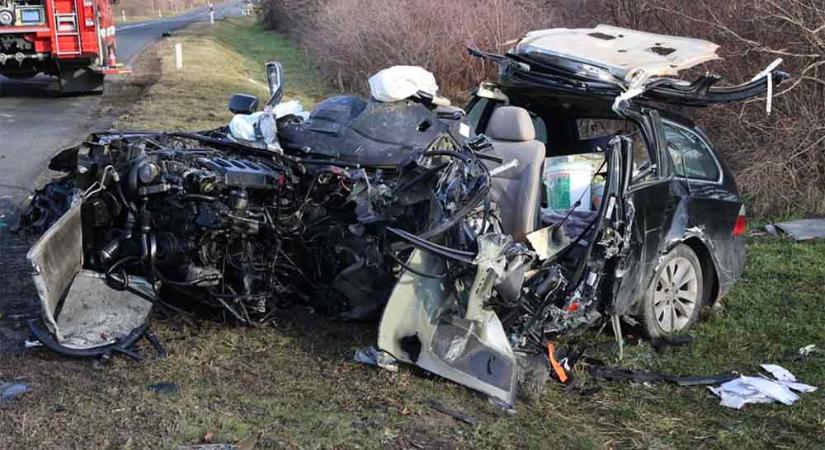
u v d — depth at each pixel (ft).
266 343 16.84
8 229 23.50
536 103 20.92
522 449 13.34
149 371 15.28
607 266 16.78
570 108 20.77
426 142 18.44
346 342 17.02
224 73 67.92
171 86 55.21
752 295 22.02
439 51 59.72
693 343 18.60
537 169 17.20
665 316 18.80
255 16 183.11
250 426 13.44
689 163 19.67
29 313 17.89
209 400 14.32
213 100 50.42
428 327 15.23
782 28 35.68
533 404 15.01
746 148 36.60
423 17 61.31
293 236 17.51
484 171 16.10
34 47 49.60
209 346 16.44
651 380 16.31
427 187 16.16
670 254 18.67
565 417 14.61
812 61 34.83
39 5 48.93
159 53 81.00
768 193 33.37
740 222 20.56
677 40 19.33
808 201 33.27
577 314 16.58
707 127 38.63
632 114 17.74
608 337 18.52
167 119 42.01
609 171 16.39
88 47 50.52
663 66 17.52
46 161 33.06
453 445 13.26
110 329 16.17
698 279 19.57
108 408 13.82
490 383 14.87
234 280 17.24
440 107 19.94
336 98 20.34
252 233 16.65
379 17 63.21
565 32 19.80
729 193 20.27
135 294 16.57
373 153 18.20
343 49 67.67
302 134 19.27
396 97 19.07
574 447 13.50
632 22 46.09
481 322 15.05
